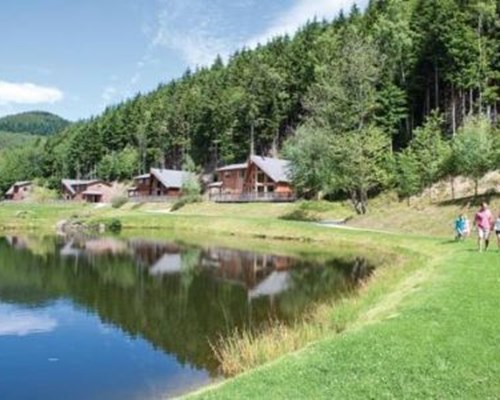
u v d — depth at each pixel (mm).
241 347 19344
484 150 63312
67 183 165250
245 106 133000
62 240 67438
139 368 19266
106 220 86812
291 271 41219
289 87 130750
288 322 25016
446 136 93438
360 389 12266
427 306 19188
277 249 55250
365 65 83812
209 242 63812
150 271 41938
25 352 21312
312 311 26703
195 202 109250
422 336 15695
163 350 21391
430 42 96250
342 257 47781
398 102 93000
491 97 87375
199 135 147875
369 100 83312
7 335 23719
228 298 31453
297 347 18156
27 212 101000
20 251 55094
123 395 16797
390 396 11883
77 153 184000
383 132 86625
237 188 118125
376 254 48312
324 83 86688
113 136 177625
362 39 99625
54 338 23172
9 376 18484
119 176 168375
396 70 102688
